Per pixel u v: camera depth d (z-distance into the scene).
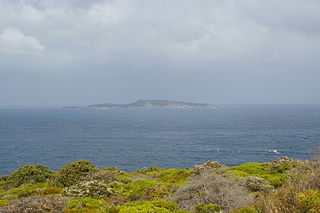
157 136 125.44
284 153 76.00
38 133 139.12
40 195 15.34
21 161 71.06
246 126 163.50
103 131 148.88
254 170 20.42
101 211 11.52
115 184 17.69
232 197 11.88
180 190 14.46
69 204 12.55
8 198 15.34
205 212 11.14
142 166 65.31
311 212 7.90
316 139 101.50
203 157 74.94
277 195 9.84
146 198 13.88
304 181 10.08
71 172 19.91
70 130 154.00
